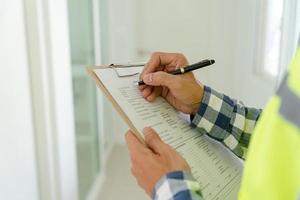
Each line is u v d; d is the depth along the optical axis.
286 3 2.00
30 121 1.26
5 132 1.07
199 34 3.18
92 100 2.40
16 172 1.16
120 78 0.83
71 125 1.51
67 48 1.43
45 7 1.23
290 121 0.33
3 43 1.04
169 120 0.81
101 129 2.58
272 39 2.70
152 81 0.82
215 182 0.74
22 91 1.18
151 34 3.21
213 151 0.84
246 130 0.90
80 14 2.08
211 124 0.86
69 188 1.51
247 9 2.88
